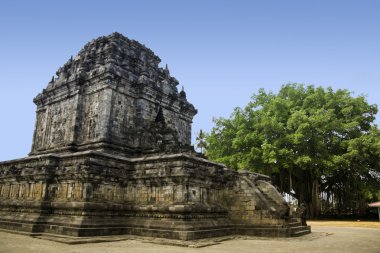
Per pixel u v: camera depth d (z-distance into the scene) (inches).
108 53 1203.2
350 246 721.6
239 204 970.7
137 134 1122.0
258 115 1947.6
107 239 721.6
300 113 1726.1
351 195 1985.7
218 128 2048.5
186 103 1370.6
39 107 1331.2
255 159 1790.1
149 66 1327.5
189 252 581.9
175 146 1045.2
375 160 1772.9
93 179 816.9
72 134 1095.0
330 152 1786.4
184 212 778.2
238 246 691.4
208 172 926.4
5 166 1077.8
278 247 685.3
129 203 899.4
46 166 894.4
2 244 621.9
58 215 834.8
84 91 1159.6
